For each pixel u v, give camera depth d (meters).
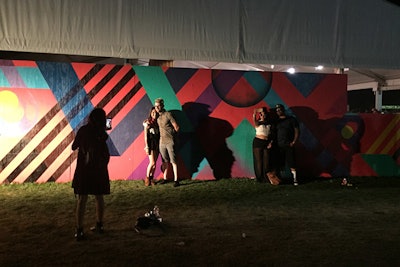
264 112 10.98
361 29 12.47
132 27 11.25
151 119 10.31
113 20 11.16
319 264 5.26
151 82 11.08
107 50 11.15
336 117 11.99
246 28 11.84
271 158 11.10
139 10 11.27
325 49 12.28
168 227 6.78
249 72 11.53
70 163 10.68
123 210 7.82
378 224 7.09
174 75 11.18
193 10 11.56
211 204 8.44
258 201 8.77
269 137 10.93
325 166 11.95
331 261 5.36
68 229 6.57
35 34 10.80
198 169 11.30
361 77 19.53
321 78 11.90
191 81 11.27
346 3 12.38
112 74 10.90
